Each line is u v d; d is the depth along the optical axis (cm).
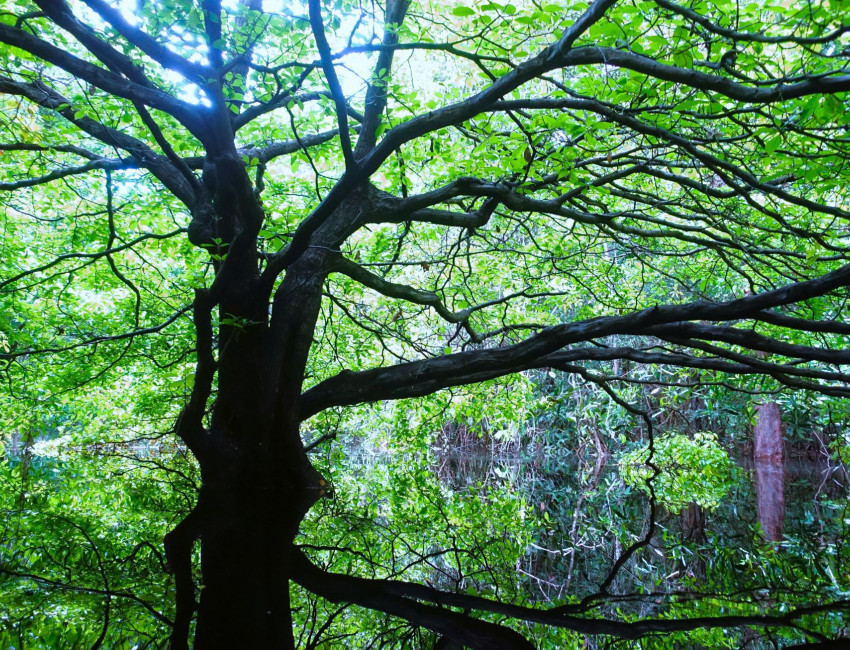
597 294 946
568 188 758
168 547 517
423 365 707
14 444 1223
